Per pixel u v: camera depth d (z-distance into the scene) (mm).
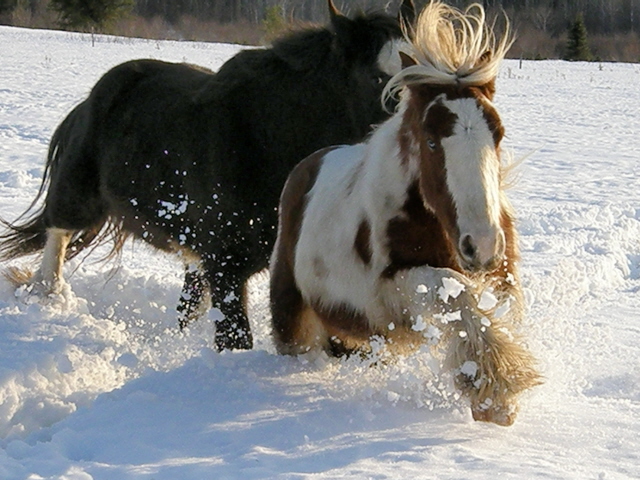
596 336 8750
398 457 4844
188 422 5684
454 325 5500
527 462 4727
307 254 6625
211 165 8242
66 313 9086
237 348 8102
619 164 21750
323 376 6609
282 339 7168
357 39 8094
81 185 9609
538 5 89750
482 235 5078
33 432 5863
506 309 5605
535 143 24844
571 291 10500
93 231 10188
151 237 9102
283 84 8305
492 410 5457
